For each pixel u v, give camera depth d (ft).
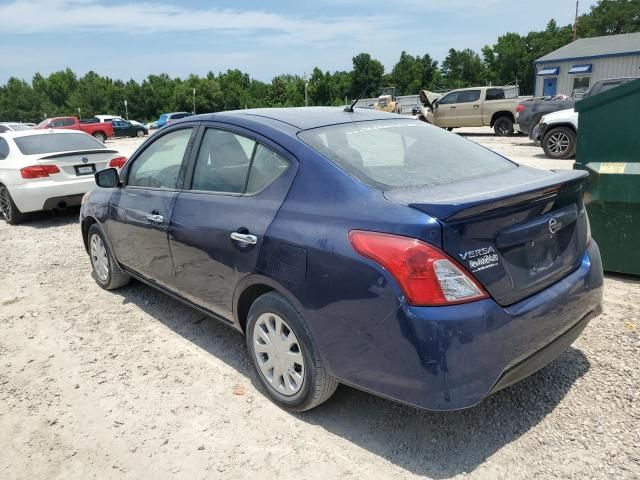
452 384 7.57
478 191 8.64
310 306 8.91
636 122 14.73
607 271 16.11
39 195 26.45
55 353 13.05
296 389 9.79
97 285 17.74
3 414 10.59
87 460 9.16
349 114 11.84
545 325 8.52
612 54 103.09
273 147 10.24
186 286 12.35
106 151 28.40
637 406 9.73
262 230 9.72
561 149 40.34
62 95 348.59
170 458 9.09
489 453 8.80
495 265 7.95
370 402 10.40
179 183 12.52
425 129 11.91
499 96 67.05
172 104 294.87
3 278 19.04
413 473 8.46
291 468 8.71
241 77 373.40
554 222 8.84
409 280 7.60
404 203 8.15
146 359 12.54
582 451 8.71
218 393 10.98
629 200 14.98
